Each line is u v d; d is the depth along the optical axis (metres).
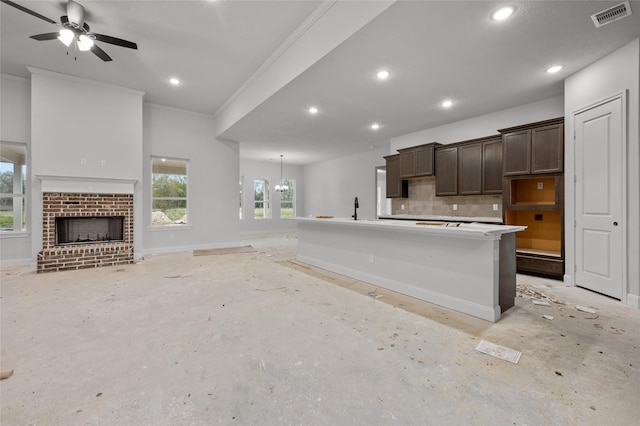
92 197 4.86
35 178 4.48
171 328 2.34
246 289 3.42
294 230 11.60
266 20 3.28
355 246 3.92
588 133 3.32
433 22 2.57
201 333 2.25
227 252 6.18
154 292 3.30
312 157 9.76
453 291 2.76
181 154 6.36
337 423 1.32
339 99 4.36
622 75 2.94
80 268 4.56
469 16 2.49
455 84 3.86
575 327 2.34
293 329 2.32
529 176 4.01
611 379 1.64
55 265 4.38
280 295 3.19
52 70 4.50
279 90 4.02
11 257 4.76
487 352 1.94
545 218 4.26
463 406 1.42
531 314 2.62
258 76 4.56
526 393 1.52
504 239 2.68
